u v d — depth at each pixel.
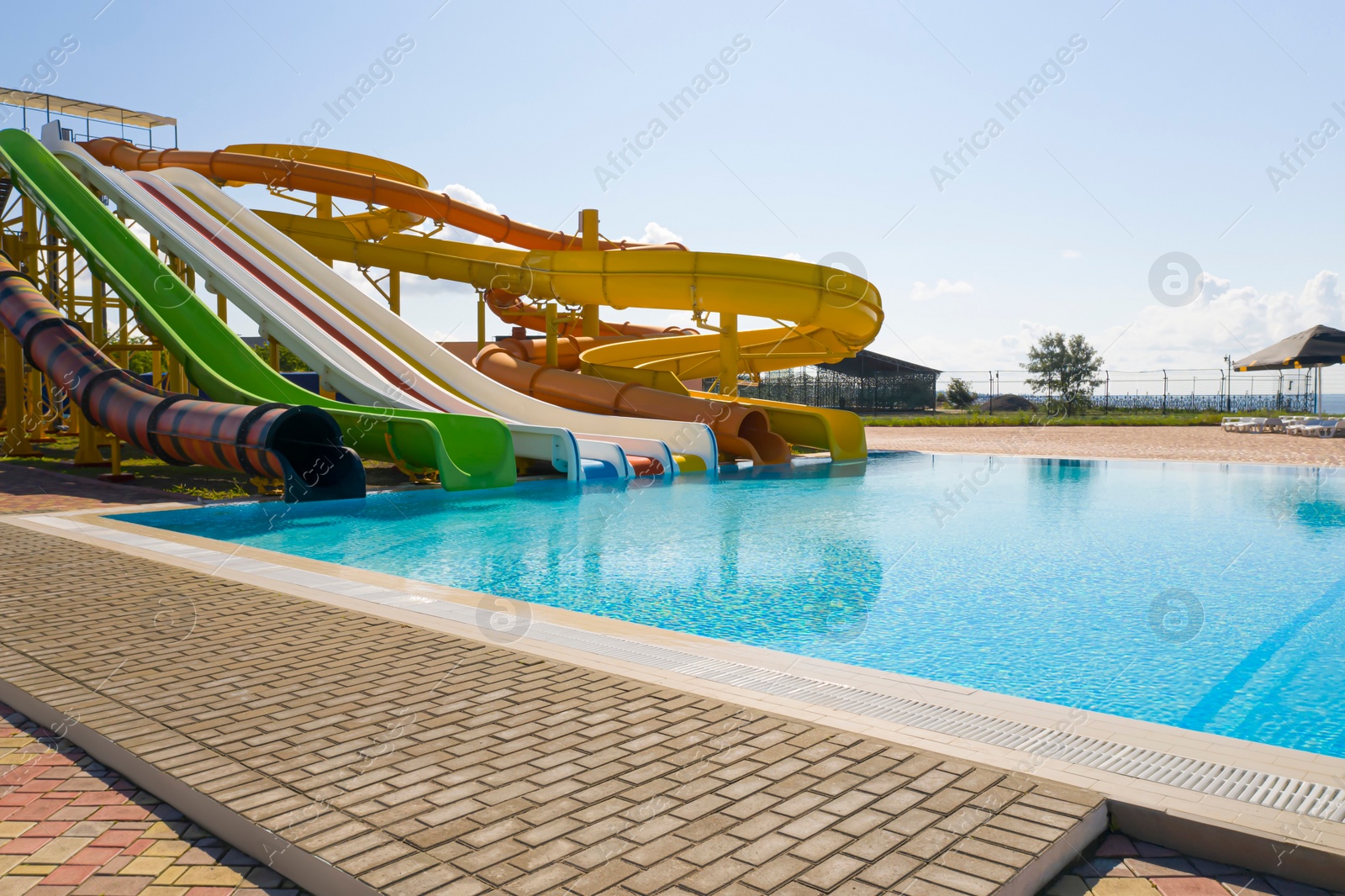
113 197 18.30
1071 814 2.47
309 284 18.88
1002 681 4.58
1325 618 5.91
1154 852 2.46
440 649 4.21
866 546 8.70
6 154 16.42
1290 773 2.81
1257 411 34.81
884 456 20.02
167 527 9.38
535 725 3.19
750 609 6.13
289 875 2.30
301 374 24.55
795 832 2.34
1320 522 10.23
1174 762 2.90
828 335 22.48
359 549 8.33
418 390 15.91
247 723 3.19
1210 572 7.42
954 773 2.76
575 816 2.44
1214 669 4.80
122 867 2.38
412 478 13.62
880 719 3.31
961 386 50.59
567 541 8.84
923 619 5.89
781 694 3.61
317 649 4.19
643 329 32.81
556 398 19.06
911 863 2.18
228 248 18.05
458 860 2.20
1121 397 38.56
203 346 14.51
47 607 5.00
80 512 9.21
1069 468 16.88
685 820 2.42
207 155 21.52
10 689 3.63
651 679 3.78
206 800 2.57
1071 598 6.48
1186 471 16.12
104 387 12.76
